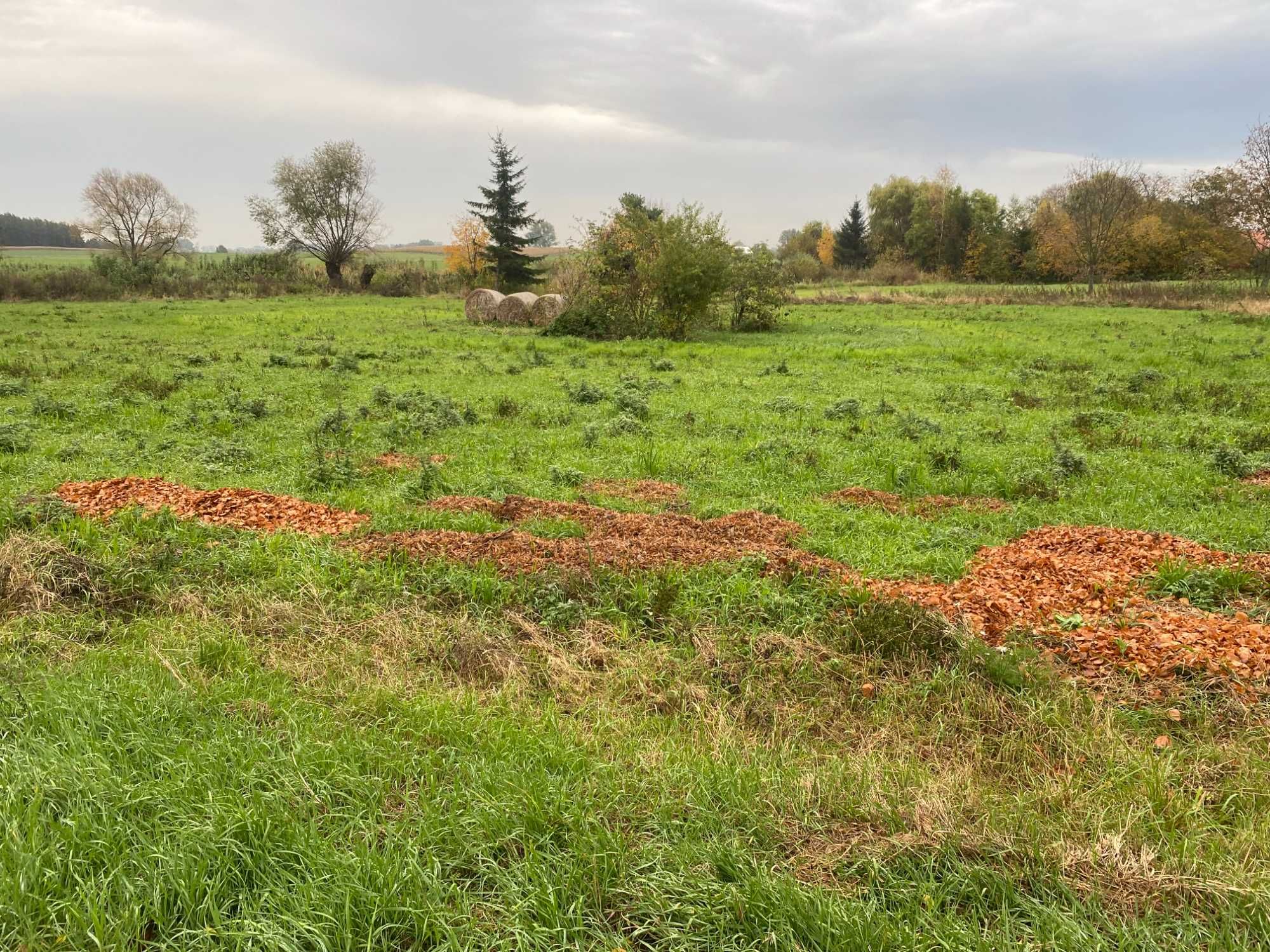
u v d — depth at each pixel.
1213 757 4.45
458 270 62.19
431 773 4.01
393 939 3.05
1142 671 5.25
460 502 8.73
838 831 3.74
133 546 7.08
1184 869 3.44
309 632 5.91
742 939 3.05
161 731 4.26
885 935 2.97
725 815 3.76
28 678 4.89
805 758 4.48
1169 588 6.62
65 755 3.93
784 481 10.02
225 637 5.62
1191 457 11.17
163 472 9.88
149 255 68.06
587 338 28.38
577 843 3.50
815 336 28.84
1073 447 11.55
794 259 69.38
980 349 23.44
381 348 23.97
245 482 9.55
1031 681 5.16
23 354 20.64
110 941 2.89
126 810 3.59
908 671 5.44
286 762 3.96
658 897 3.19
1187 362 20.73
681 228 27.67
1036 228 67.50
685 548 7.29
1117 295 41.38
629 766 4.21
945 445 11.66
